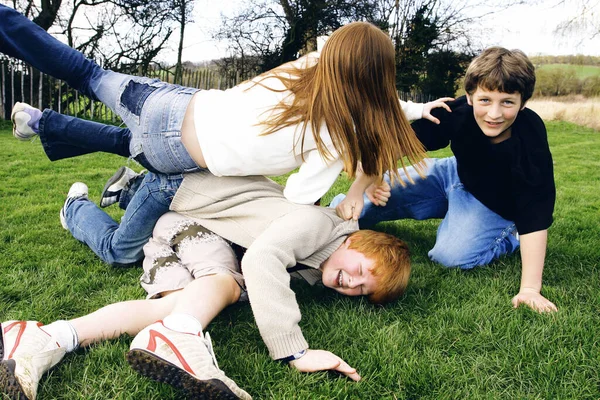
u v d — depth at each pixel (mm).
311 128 2025
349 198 2414
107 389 1560
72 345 1665
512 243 2914
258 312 1765
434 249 2861
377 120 2082
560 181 5898
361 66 2012
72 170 5488
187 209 2307
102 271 2551
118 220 3416
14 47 2289
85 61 2385
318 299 2326
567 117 17031
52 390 1532
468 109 2576
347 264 2119
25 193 4160
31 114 2506
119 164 6090
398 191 3105
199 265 2082
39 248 2771
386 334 1946
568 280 2590
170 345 1486
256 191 2250
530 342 1923
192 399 1518
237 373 1687
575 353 1871
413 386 1684
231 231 2213
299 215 2049
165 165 2221
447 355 1876
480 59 2338
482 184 2723
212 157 2100
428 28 17188
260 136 2027
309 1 15023
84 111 11531
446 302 2299
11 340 1537
